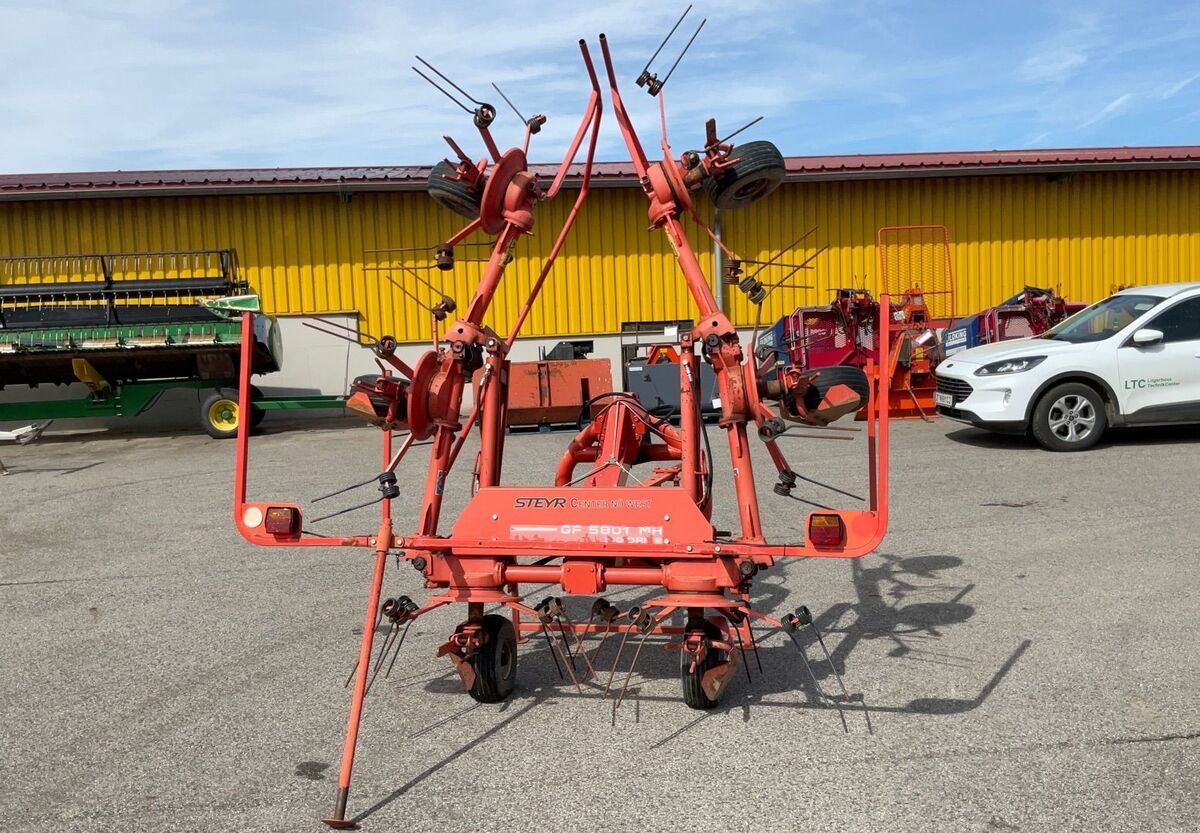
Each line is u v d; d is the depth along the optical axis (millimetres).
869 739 3686
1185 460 9422
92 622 5488
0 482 10789
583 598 5934
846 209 18141
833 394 3996
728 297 18000
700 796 3270
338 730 3922
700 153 4461
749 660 4633
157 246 17172
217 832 3115
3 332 13867
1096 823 3020
